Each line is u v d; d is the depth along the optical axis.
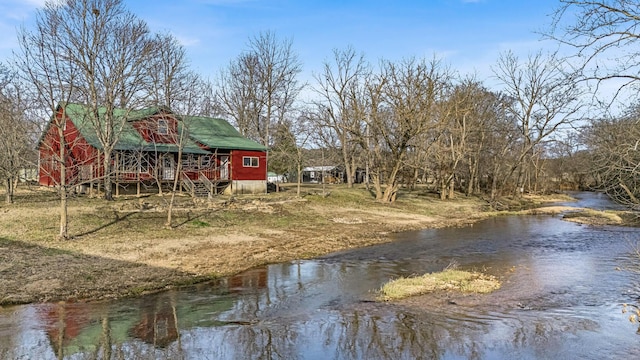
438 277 14.20
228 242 19.86
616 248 20.38
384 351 8.60
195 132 34.62
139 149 27.58
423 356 8.36
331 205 32.59
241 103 51.72
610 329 9.72
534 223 29.92
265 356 8.42
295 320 10.49
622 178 10.38
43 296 11.95
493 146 51.81
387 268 16.25
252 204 28.39
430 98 33.28
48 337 9.27
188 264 15.92
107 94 26.38
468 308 11.24
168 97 26.22
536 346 8.77
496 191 49.53
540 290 12.99
